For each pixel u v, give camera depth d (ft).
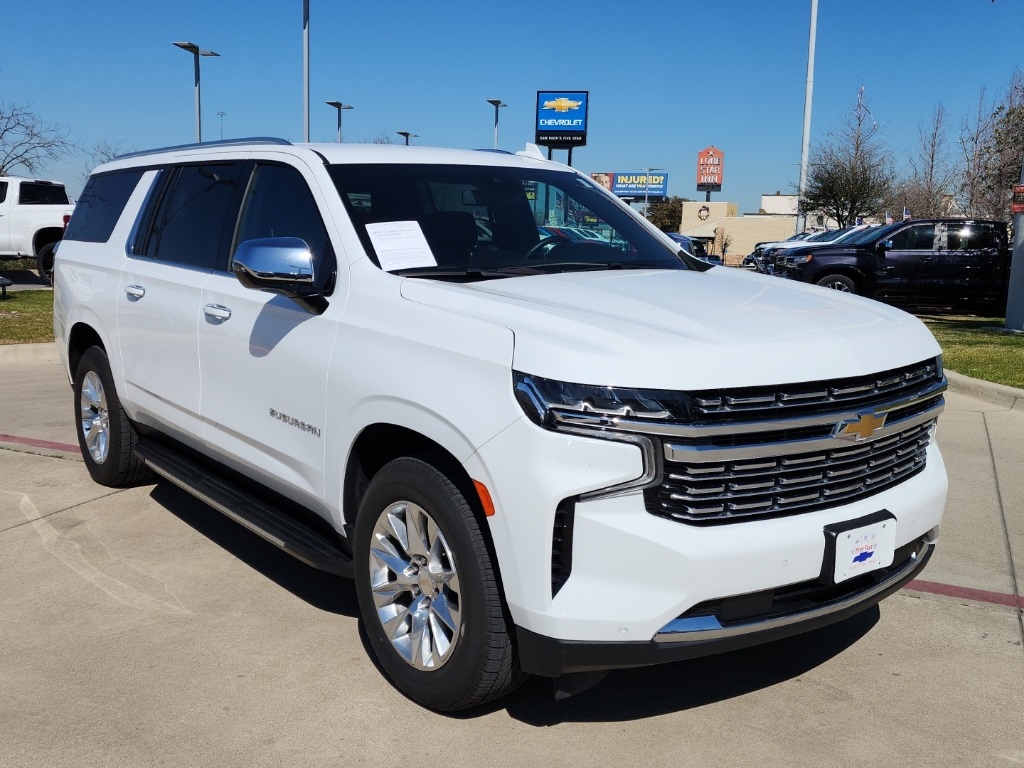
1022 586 14.60
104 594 14.03
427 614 10.66
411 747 10.07
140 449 17.02
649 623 8.96
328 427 11.64
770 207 303.07
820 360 9.61
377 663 11.94
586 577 9.05
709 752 10.02
